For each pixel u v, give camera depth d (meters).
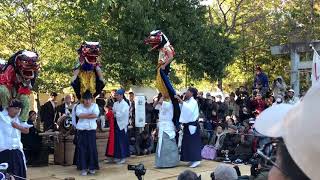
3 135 6.51
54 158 9.54
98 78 8.89
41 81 14.41
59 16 13.79
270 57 26.67
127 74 15.37
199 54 17.31
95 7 13.73
